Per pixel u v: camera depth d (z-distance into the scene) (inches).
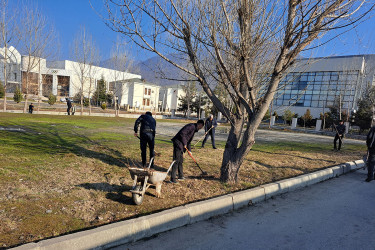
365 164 374.3
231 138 226.8
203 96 1765.5
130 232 130.4
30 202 151.7
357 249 136.7
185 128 224.5
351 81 1084.5
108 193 179.9
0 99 1712.6
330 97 1417.3
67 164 237.8
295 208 196.9
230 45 208.1
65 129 532.4
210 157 344.5
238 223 163.0
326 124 1309.1
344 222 173.9
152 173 166.1
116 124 752.3
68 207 151.0
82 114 1159.6
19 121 610.9
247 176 257.0
